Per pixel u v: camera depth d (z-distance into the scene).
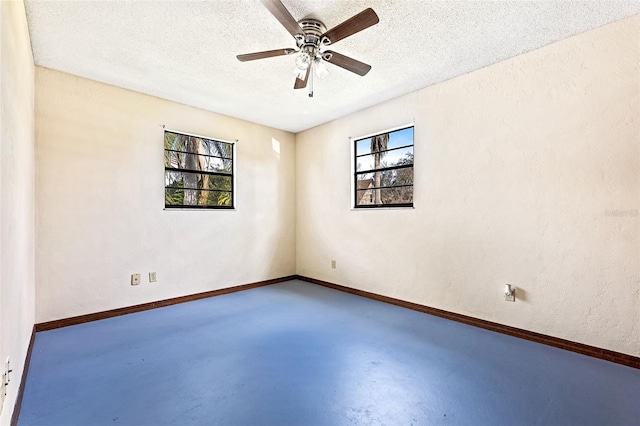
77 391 1.92
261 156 4.77
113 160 3.33
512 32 2.42
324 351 2.48
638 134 2.21
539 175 2.65
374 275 4.01
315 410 1.75
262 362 2.30
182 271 3.87
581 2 2.08
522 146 2.74
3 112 1.38
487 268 2.96
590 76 2.39
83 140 3.14
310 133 4.95
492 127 2.93
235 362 2.30
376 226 3.98
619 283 2.28
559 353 2.44
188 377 2.09
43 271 2.88
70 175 3.05
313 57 2.33
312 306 3.69
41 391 1.91
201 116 4.08
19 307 1.86
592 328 2.39
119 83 3.29
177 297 3.81
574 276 2.47
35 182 2.83
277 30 2.38
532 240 2.69
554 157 2.57
